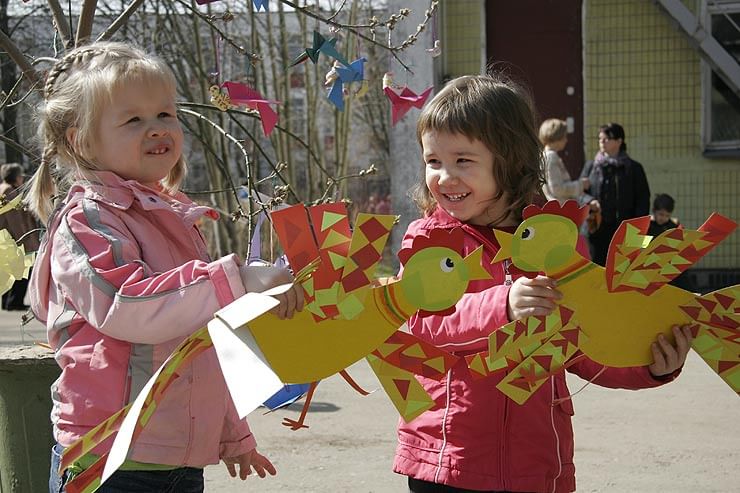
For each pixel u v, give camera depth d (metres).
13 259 2.73
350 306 1.95
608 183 8.61
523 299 2.09
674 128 10.63
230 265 2.00
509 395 2.16
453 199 2.43
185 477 2.30
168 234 2.33
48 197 2.68
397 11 10.18
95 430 1.95
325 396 5.87
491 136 2.39
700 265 10.55
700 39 10.18
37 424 2.96
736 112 10.56
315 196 13.05
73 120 2.28
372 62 15.37
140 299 2.02
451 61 10.81
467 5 10.70
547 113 10.85
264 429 5.11
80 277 2.10
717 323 2.18
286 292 1.90
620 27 10.62
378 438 4.93
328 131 16.80
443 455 2.39
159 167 2.29
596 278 2.11
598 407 5.56
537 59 10.80
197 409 2.26
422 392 2.15
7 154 12.74
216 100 3.07
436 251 1.98
